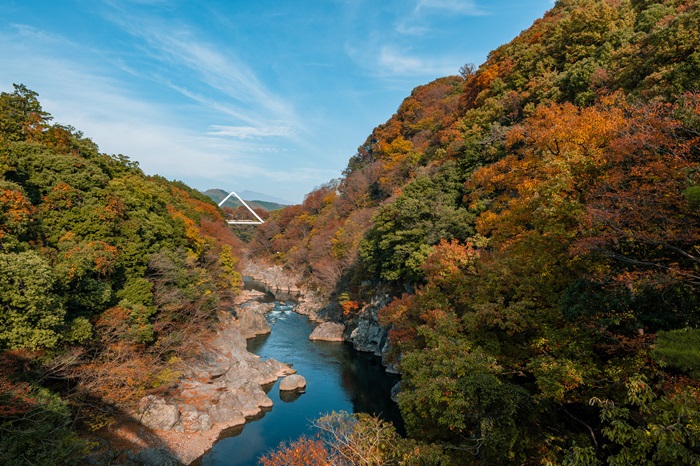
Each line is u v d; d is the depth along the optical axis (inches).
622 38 1385.3
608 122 706.2
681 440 311.4
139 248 1133.7
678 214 455.2
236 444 979.9
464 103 2559.1
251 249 4972.9
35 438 629.9
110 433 866.1
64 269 774.5
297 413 1157.7
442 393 564.7
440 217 1491.1
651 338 469.4
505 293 748.6
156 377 1035.3
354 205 3339.1
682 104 501.0
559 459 507.2
